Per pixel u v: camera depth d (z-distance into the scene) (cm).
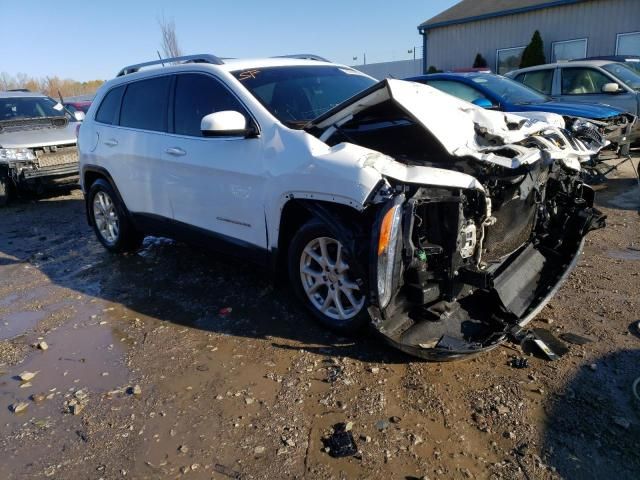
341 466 231
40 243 613
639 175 652
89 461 244
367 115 353
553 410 260
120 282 464
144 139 452
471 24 1927
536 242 372
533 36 1733
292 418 264
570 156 346
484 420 255
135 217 493
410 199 269
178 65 434
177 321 379
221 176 377
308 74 428
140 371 316
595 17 1641
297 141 328
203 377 305
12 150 802
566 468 224
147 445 252
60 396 296
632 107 805
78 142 547
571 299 373
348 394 280
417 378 291
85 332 373
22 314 412
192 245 441
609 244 482
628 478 218
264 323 364
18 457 249
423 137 366
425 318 306
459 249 289
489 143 332
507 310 311
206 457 242
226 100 385
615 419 250
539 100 704
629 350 306
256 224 362
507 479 221
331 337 339
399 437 247
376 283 269
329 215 306
